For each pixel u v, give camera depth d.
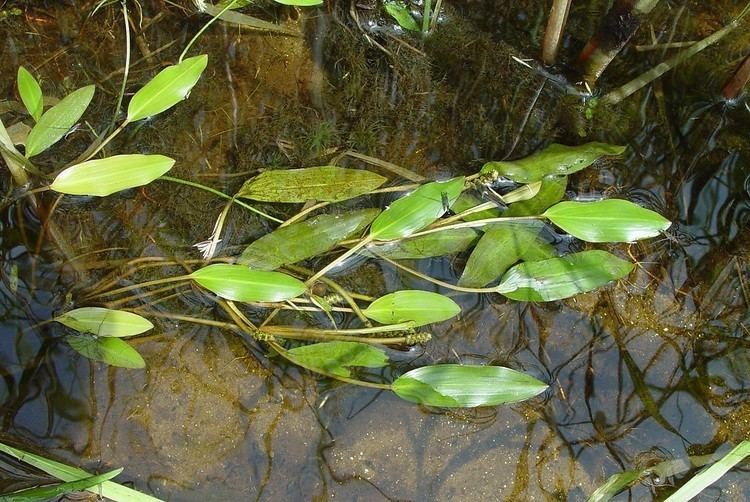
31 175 0.98
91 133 1.01
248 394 0.92
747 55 1.02
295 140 1.02
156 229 0.98
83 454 0.91
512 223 0.97
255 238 0.97
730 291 0.97
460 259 0.97
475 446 0.92
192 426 0.92
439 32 1.08
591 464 0.91
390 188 0.99
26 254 0.96
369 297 0.95
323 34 1.08
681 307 0.96
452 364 0.92
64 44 1.06
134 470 0.90
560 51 1.06
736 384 0.94
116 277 0.96
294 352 0.93
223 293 0.93
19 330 0.94
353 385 0.93
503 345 0.94
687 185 1.00
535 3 1.09
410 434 0.92
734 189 1.00
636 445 0.92
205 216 0.98
